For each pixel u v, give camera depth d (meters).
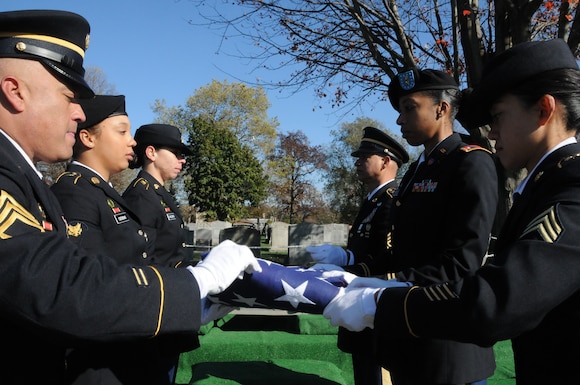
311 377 3.19
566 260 1.10
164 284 1.20
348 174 36.03
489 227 1.90
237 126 39.62
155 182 3.11
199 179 24.66
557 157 1.25
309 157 43.47
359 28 8.19
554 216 1.14
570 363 1.16
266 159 42.00
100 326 1.09
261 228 31.72
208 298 1.68
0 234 1.05
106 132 2.18
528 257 1.13
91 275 1.10
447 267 1.84
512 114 1.31
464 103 1.53
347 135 37.44
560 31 5.92
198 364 3.50
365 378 3.06
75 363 1.64
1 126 1.24
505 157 1.37
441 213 2.06
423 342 2.01
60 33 1.28
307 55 8.72
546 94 1.25
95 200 1.97
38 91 1.25
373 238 3.33
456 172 2.03
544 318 1.21
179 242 3.09
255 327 4.29
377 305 1.37
